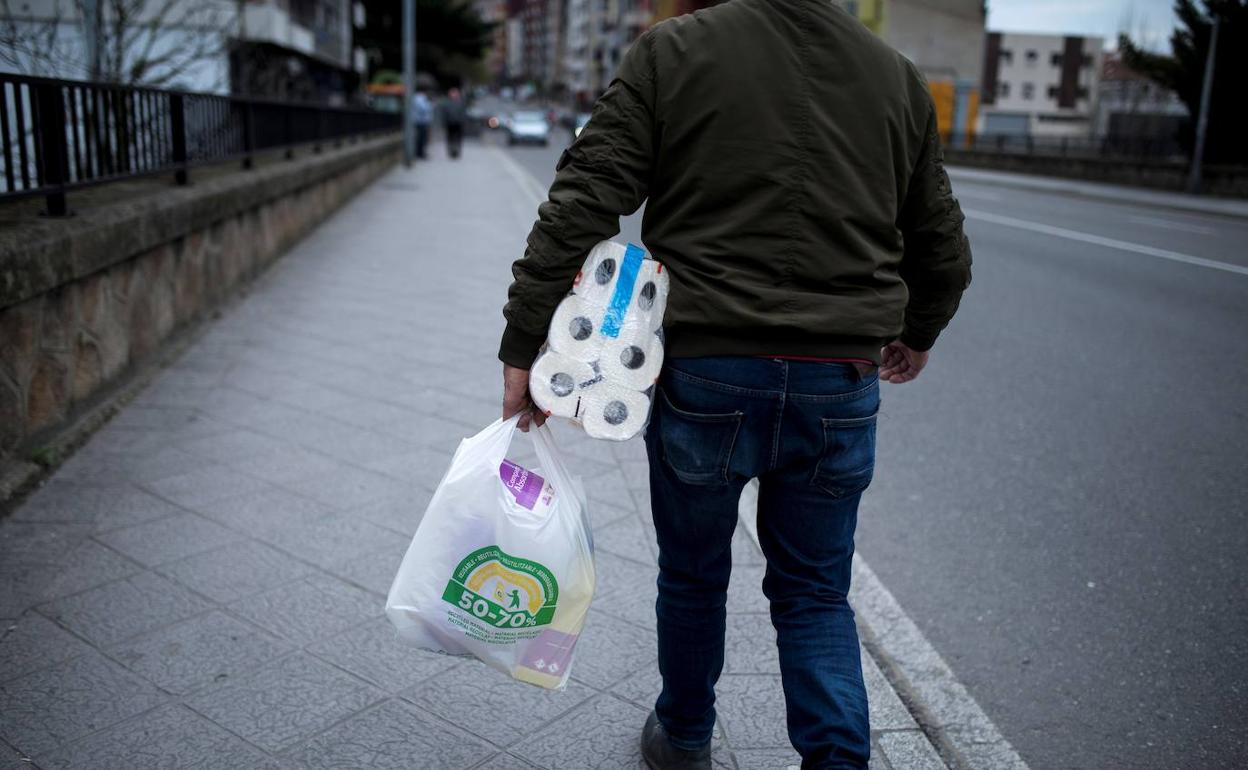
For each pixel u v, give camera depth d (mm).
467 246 11305
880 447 5113
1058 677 3006
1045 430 5422
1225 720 2795
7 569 3158
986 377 6555
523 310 1825
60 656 2691
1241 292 10102
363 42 65250
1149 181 27844
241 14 10844
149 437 4445
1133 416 5707
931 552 3869
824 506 1876
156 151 6062
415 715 2523
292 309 7379
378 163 21297
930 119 1891
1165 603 3479
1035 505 4352
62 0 8211
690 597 2076
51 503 3674
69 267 4117
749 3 1804
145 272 5414
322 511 3756
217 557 3332
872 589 3520
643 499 4043
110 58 8250
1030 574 3689
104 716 2443
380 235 11938
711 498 1891
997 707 2838
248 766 2289
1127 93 63688
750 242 1757
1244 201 23891
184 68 9016
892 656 3062
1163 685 2969
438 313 7504
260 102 9102
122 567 3223
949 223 1927
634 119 1788
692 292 1779
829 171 1749
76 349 4406
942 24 51375
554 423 4988
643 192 1839
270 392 5246
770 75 1757
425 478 4148
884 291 1816
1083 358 7121
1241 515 4258
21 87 4078
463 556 1982
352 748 2379
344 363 5934
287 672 2682
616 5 118438
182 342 6043
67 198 5031
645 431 1983
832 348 1767
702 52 1771
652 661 2826
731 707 2633
